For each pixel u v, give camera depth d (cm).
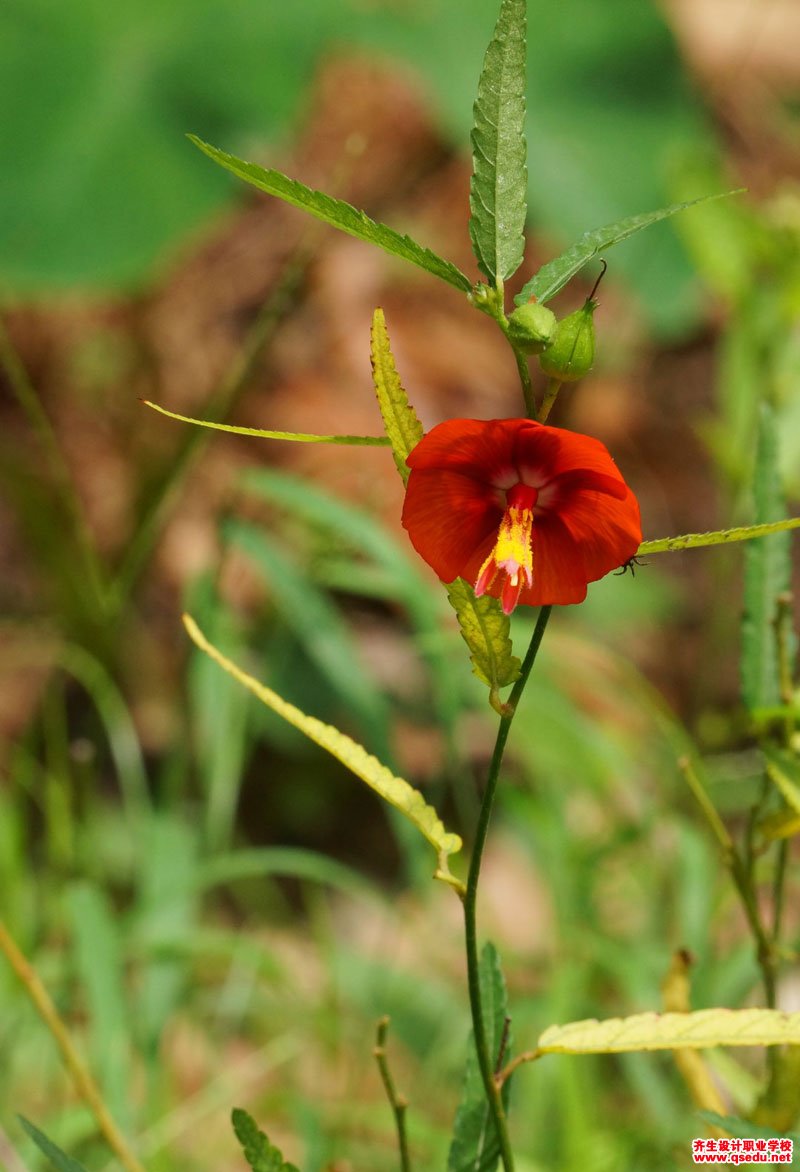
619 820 147
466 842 179
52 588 153
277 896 181
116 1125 111
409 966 163
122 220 189
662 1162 108
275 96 204
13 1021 129
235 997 137
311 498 139
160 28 203
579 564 81
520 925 175
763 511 94
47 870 151
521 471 81
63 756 178
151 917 133
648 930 149
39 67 195
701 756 171
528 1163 107
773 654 94
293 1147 139
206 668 146
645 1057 115
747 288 157
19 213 186
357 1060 142
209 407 144
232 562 215
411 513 81
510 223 81
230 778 148
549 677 155
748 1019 82
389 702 201
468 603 81
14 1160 98
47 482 219
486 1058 84
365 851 196
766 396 156
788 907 169
